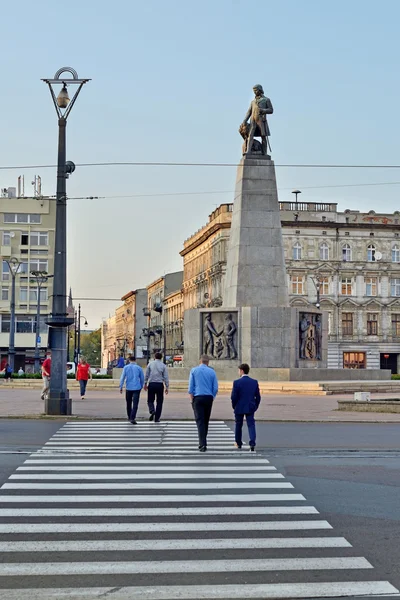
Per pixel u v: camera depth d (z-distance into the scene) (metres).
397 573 7.48
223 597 6.76
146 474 13.40
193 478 12.99
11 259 64.44
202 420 16.52
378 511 10.38
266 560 7.93
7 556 8.09
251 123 36.00
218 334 36.28
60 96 24.08
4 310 84.44
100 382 41.84
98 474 13.35
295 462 15.02
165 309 125.06
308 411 26.20
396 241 90.00
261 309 35.19
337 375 37.97
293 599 6.72
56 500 11.04
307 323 36.69
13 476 13.09
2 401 31.78
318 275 87.75
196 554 8.16
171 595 6.80
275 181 35.66
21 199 84.69
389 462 15.09
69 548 8.41
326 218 89.19
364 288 89.06
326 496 11.44
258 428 21.59
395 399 29.36
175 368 38.62
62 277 24.12
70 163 24.17
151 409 23.06
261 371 35.28
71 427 21.44
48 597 6.75
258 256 35.53
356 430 21.05
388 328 89.38
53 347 24.30
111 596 6.78
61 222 23.95
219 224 87.50
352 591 6.92
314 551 8.29
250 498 11.24
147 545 8.54
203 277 96.56
